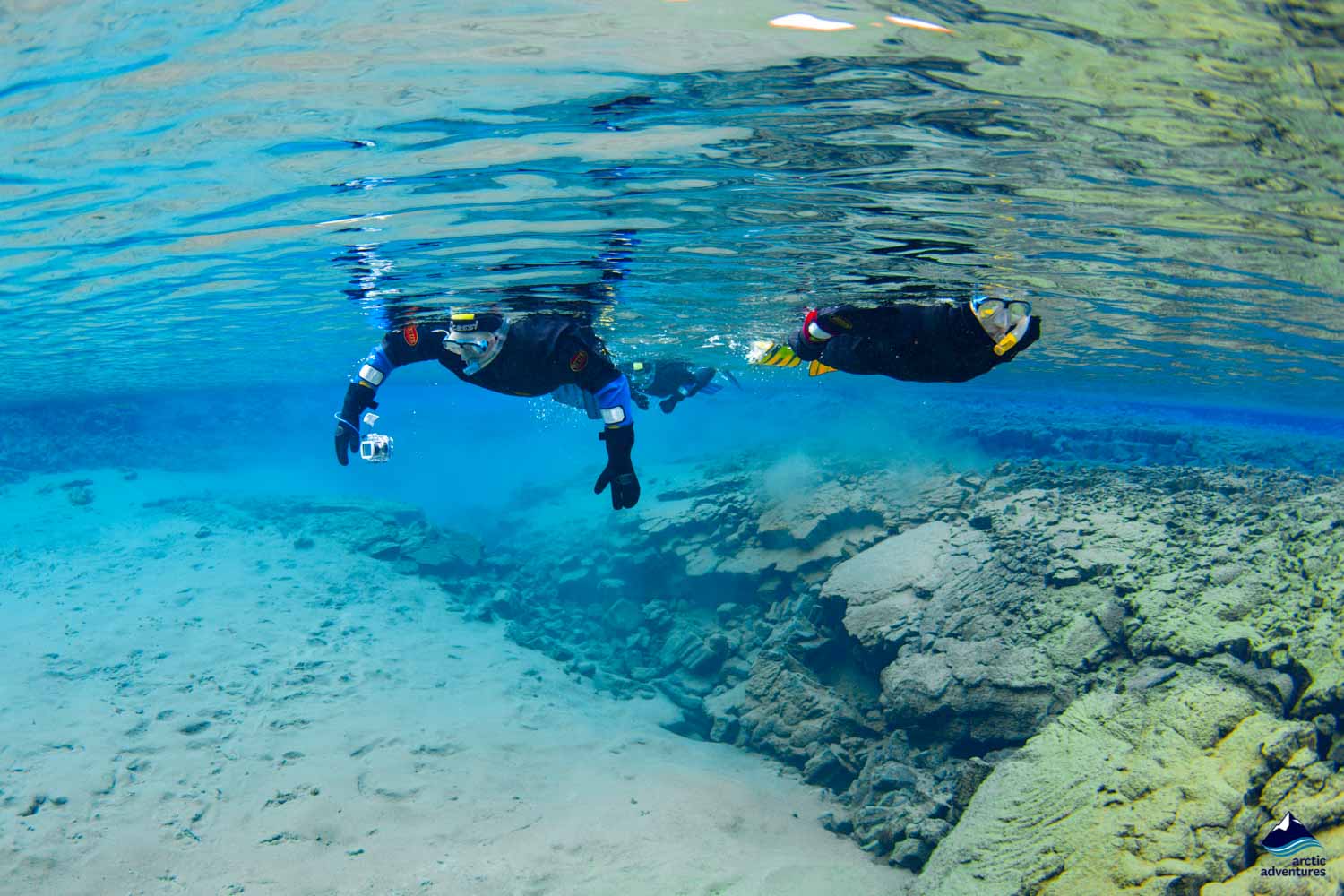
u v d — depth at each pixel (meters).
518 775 9.98
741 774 10.29
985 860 6.27
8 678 11.41
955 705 9.32
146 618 13.96
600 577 16.80
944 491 14.23
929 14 2.90
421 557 17.59
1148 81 3.35
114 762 9.48
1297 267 7.02
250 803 8.95
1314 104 3.45
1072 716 7.37
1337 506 9.31
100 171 5.15
